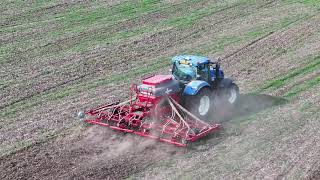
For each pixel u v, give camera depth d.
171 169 18.03
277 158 18.67
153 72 28.34
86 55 31.38
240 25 37.88
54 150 19.47
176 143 19.09
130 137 20.39
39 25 37.50
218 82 22.89
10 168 18.14
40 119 22.25
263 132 20.81
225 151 19.27
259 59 30.52
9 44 33.44
